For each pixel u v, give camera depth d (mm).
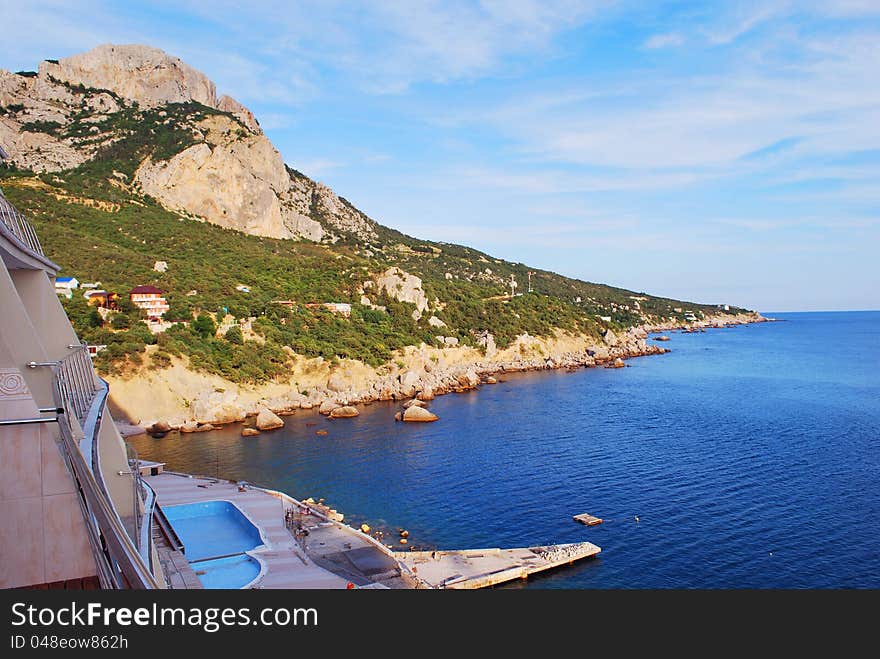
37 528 11766
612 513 49281
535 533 45406
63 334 20594
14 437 11688
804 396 107312
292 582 33344
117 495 20062
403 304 143500
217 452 69750
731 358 173750
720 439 74688
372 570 36719
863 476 58719
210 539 41531
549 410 94750
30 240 20188
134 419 80875
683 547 42375
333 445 72812
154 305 102500
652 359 170250
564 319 176500
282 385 100062
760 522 46875
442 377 117625
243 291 123625
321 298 133250
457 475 60219
